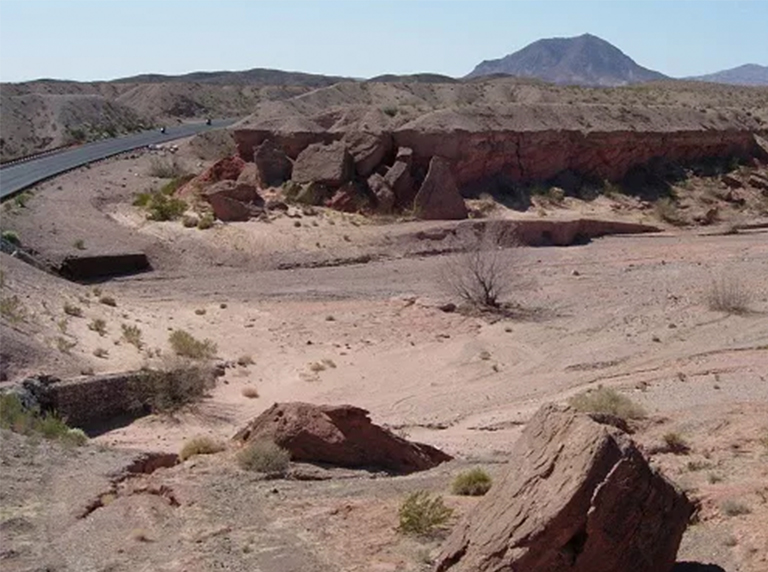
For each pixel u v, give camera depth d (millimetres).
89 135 106688
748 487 14312
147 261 47781
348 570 12375
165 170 71812
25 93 130875
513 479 10633
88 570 12680
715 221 65938
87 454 19891
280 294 42500
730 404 23266
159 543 13695
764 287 45250
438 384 31594
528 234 57094
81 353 30891
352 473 18141
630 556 10070
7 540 13883
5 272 36531
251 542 13562
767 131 83438
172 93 147000
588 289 45125
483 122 64625
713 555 11828
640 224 62031
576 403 24609
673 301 42531
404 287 44656
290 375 32312
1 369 27547
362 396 30375
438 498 14234
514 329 38094
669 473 16312
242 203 54594
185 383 28812
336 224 54938
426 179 58625
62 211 53781
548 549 9898
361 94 89062
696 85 125062
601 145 68562
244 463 17875
